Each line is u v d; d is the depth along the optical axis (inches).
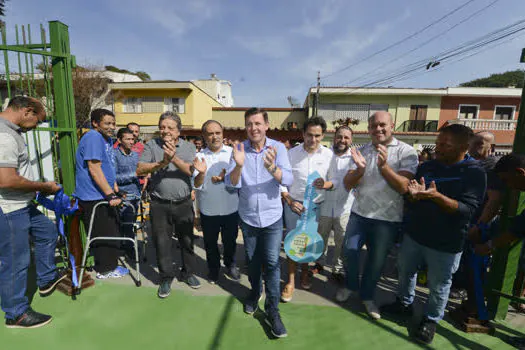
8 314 80.0
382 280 122.3
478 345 79.4
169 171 98.1
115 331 81.0
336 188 109.9
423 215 79.0
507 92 700.7
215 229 107.7
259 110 81.2
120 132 140.2
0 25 88.5
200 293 103.7
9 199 77.7
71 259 95.5
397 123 751.7
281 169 80.7
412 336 82.7
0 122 74.1
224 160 109.7
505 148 703.1
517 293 97.7
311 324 87.0
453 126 74.6
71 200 100.8
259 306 95.4
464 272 89.7
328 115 768.9
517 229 76.4
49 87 102.0
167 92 738.2
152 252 144.3
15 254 79.6
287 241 94.7
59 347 74.2
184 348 74.8
